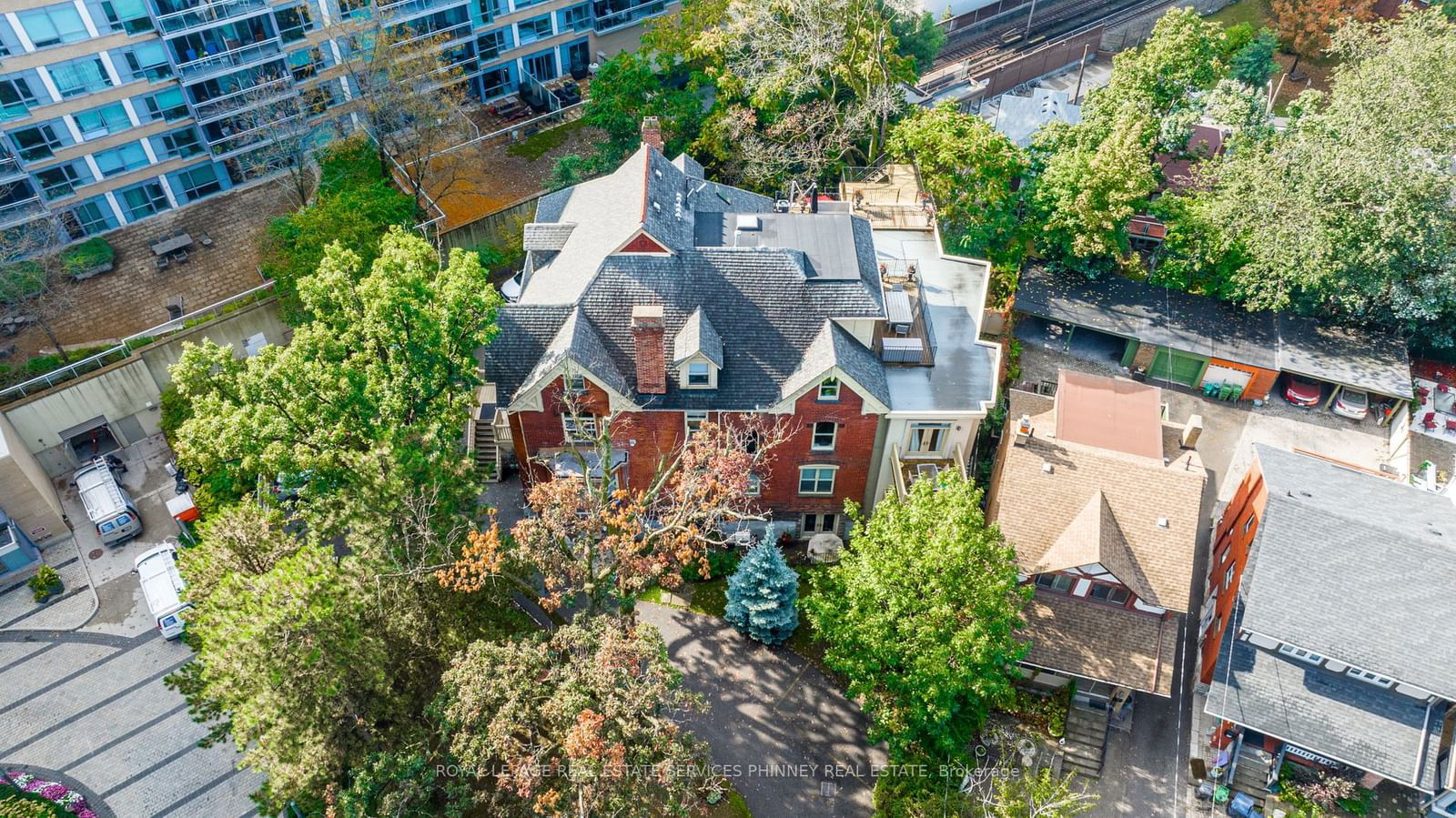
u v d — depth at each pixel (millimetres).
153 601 42406
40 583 44312
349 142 57438
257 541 32875
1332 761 36562
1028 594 35812
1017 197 57719
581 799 29156
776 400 41125
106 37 51938
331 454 34656
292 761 29703
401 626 32406
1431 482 48031
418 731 32000
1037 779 34625
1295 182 51125
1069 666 38125
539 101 69000
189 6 53812
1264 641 37781
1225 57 77312
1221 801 37594
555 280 43906
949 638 34281
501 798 33719
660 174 45625
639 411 41594
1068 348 56906
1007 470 40469
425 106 55156
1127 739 39688
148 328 51406
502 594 36219
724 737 39094
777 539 46812
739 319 41719
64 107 52344
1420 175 47969
